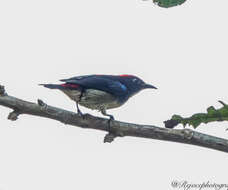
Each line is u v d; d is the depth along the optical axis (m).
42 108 8.20
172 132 8.08
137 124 8.38
